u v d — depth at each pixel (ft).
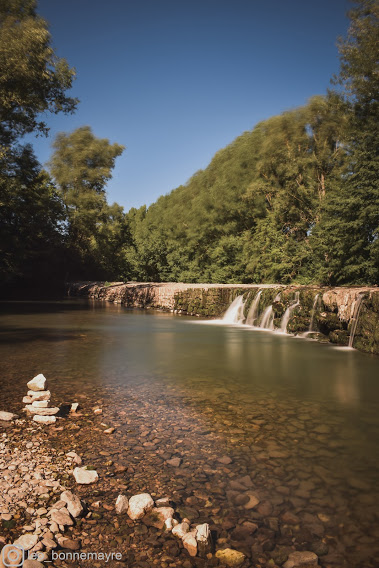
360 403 16.81
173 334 41.73
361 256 46.93
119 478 9.74
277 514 8.36
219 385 19.70
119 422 13.88
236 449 11.67
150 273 133.28
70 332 41.86
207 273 107.96
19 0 64.39
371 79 72.49
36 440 12.10
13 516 7.99
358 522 8.14
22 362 24.77
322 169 89.61
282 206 84.79
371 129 47.09
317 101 90.43
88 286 130.21
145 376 21.42
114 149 158.30
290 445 12.07
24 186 90.02
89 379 20.49
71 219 149.38
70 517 7.93
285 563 6.90
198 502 8.75
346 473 10.24
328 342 36.29
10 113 68.33
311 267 71.51
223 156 131.75
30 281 134.00
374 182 44.42
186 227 145.18
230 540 7.51
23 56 60.59
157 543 7.37
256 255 85.81
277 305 46.21
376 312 30.86
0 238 96.27
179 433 12.91
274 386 19.72
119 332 42.73
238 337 39.63
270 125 97.14
